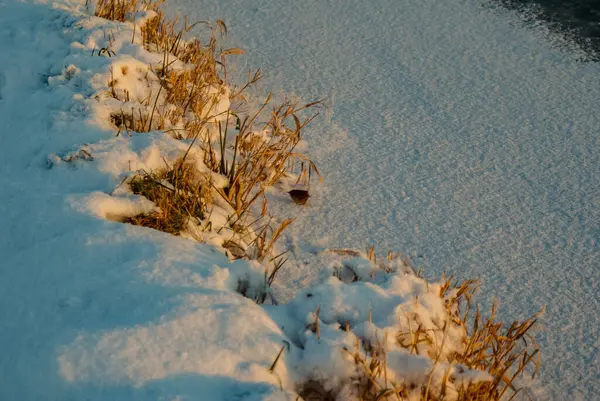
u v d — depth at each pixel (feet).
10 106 10.82
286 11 16.58
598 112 13.12
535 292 9.05
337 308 7.16
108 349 6.18
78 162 9.27
